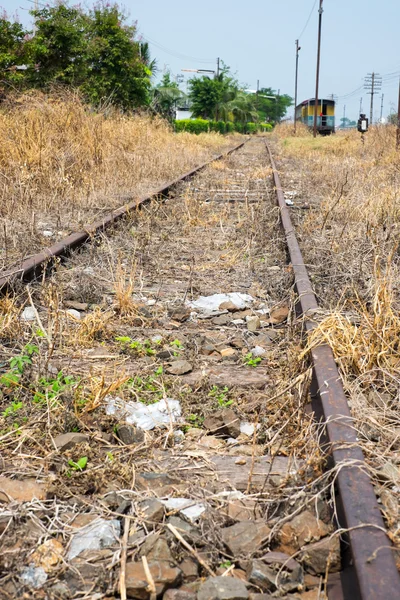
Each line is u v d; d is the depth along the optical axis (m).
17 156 9.96
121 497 2.62
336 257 6.03
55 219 8.19
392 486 2.64
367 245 6.12
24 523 2.46
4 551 2.29
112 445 3.07
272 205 9.84
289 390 3.52
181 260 6.85
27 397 3.48
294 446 3.00
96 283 5.65
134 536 2.38
